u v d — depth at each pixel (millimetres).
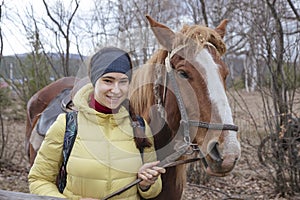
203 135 2223
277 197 5375
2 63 7711
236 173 6152
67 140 2086
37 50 7078
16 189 5484
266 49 5309
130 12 5895
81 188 2090
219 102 2189
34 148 3570
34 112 4336
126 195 2146
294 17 5824
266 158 5762
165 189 2596
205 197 5324
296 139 5445
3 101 10117
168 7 6301
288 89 5457
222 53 2391
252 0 7520
